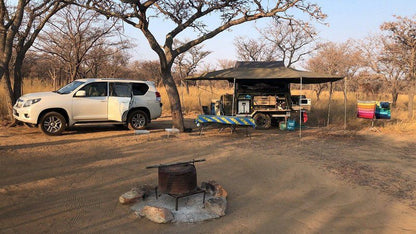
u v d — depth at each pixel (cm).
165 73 1058
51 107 937
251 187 541
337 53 2477
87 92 1006
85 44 1562
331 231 393
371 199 503
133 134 992
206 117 1005
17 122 1073
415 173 648
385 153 827
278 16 978
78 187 511
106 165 635
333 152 816
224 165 662
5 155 677
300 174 616
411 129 1256
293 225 405
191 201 457
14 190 485
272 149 827
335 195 516
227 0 1011
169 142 873
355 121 1427
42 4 1038
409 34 1523
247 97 1288
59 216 406
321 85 2323
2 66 789
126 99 1045
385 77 2016
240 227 394
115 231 373
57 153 715
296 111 1338
